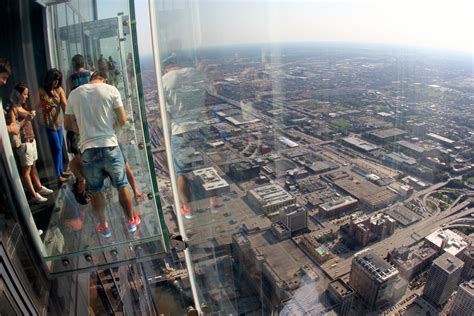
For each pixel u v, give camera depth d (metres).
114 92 3.15
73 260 3.22
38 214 3.29
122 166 3.21
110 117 3.20
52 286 3.29
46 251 3.19
